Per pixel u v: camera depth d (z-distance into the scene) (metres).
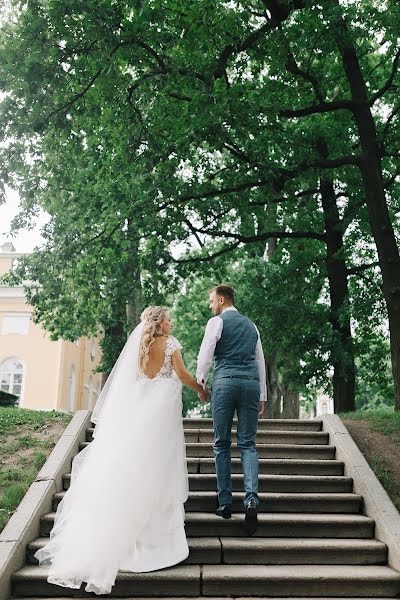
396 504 5.74
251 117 10.59
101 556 4.02
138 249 14.82
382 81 14.48
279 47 10.75
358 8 11.14
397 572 4.49
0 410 8.37
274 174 11.48
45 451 6.62
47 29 9.05
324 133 13.86
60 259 13.86
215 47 10.72
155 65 10.06
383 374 16.70
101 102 10.09
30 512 4.99
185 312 26.86
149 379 4.98
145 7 9.17
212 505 5.55
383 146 12.08
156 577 4.29
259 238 14.91
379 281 15.38
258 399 5.33
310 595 4.34
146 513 4.39
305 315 15.03
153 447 4.61
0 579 4.08
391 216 15.44
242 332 5.46
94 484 4.36
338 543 4.89
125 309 19.17
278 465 6.36
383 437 7.34
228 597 4.29
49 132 10.47
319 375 14.93
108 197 12.17
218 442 5.25
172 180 11.91
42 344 31.20
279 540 5.00
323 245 17.28
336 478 6.02
